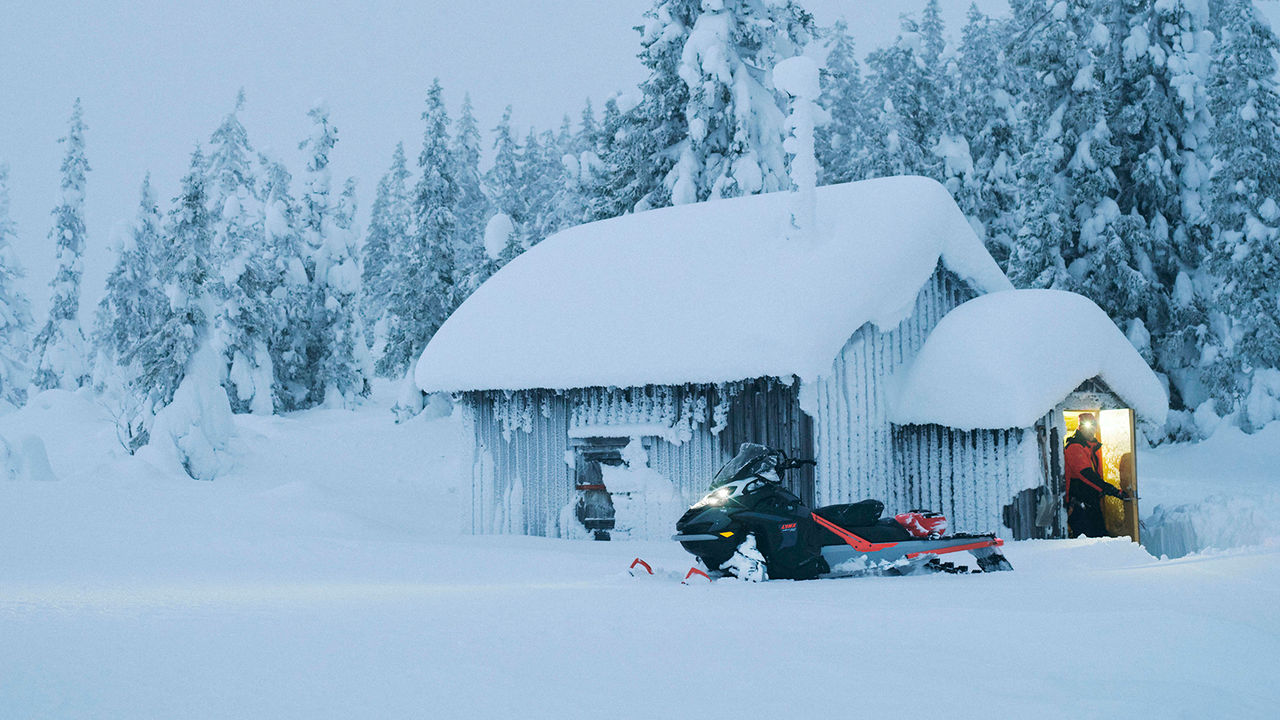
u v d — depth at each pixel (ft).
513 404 51.83
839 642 13.61
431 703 9.73
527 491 51.19
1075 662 12.38
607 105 104.78
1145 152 97.55
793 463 29.55
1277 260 90.79
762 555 27.58
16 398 168.55
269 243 138.62
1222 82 93.91
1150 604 19.48
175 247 89.35
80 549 37.91
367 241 211.61
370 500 70.18
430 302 123.75
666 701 10.02
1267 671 12.51
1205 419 91.76
